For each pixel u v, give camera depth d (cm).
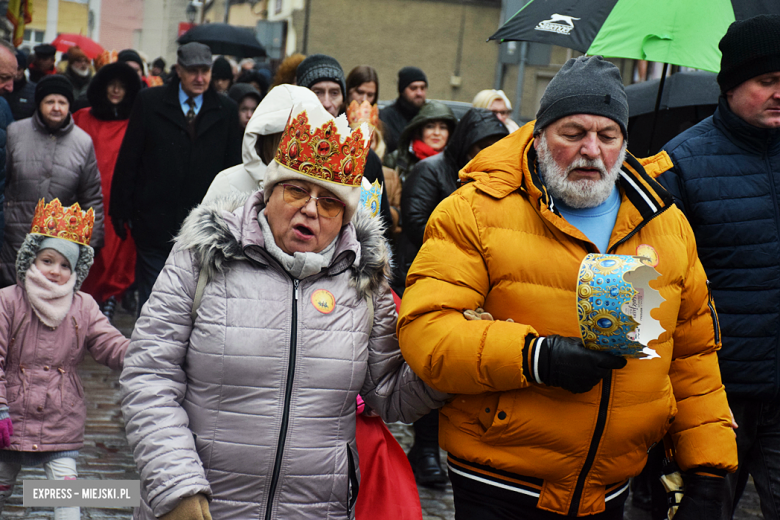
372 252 263
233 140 654
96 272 829
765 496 339
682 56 402
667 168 274
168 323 247
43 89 663
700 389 277
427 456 502
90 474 467
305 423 248
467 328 243
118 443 523
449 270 251
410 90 800
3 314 371
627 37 414
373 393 273
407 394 268
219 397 246
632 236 257
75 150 683
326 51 2680
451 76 2766
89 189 696
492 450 254
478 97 796
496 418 250
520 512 256
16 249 670
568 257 248
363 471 280
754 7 416
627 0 426
